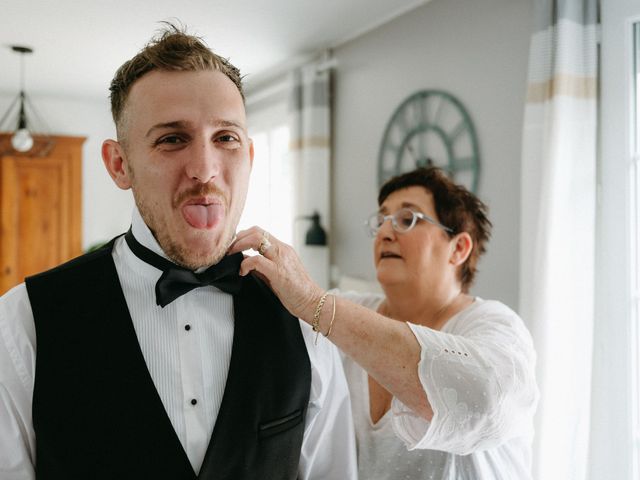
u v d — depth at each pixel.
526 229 2.10
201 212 0.85
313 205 3.50
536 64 2.08
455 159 2.69
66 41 3.41
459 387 1.09
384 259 1.55
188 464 0.88
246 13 2.95
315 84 3.50
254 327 1.00
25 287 0.91
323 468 1.14
